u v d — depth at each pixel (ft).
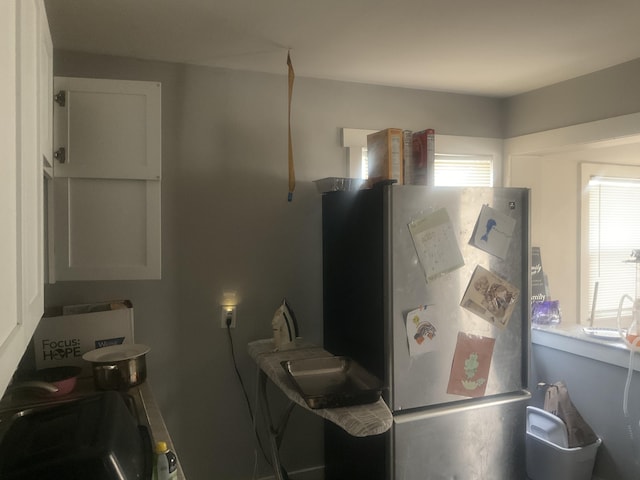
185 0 5.62
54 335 6.52
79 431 3.84
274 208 8.38
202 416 8.06
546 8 5.82
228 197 8.10
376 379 6.20
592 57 7.52
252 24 6.28
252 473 8.36
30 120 3.40
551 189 10.56
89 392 5.96
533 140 9.33
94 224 6.18
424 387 6.82
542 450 8.13
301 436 8.66
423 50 7.22
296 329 8.02
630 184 11.87
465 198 6.98
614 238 11.69
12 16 2.70
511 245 7.31
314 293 8.68
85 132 6.06
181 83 7.80
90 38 6.77
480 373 7.16
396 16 6.03
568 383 8.74
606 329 8.84
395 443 6.59
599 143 8.39
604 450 8.18
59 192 6.06
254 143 8.23
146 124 6.19
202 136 7.93
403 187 6.62
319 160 8.65
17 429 4.10
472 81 8.80
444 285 6.88
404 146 7.46
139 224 6.28
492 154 9.93
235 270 8.17
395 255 6.59
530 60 7.68
